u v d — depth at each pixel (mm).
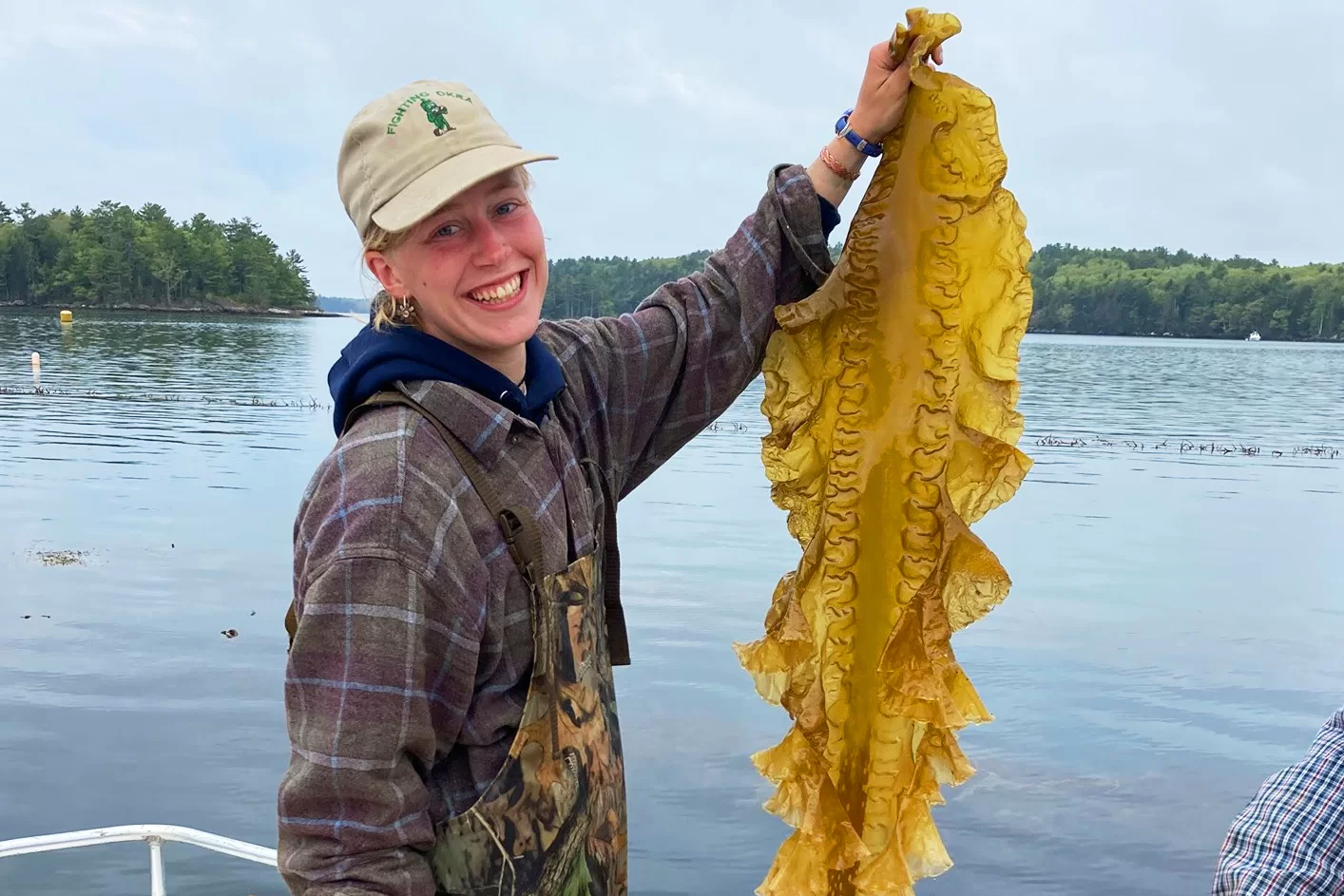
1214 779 10766
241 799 9711
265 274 122375
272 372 59500
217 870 8438
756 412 49156
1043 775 10758
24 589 16828
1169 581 19531
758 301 2379
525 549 1865
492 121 1932
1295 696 13359
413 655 1721
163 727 11367
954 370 2227
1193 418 48750
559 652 1905
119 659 13594
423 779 1829
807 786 2205
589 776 1946
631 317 2367
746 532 24031
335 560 1723
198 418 39344
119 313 109312
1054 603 17766
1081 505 27391
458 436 1856
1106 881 8719
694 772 10469
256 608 16203
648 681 13258
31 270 110062
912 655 2162
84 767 10273
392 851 1734
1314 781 1961
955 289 2229
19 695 12180
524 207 1943
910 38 2256
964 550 2176
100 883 8211
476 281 1869
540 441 1970
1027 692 13312
